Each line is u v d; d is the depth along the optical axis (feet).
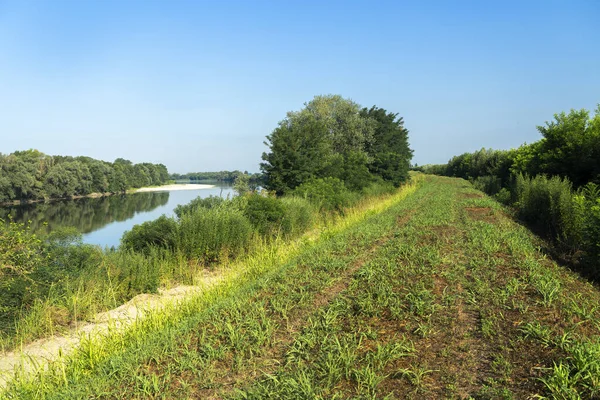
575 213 34.63
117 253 38.81
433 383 13.84
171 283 38.17
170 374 15.70
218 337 18.67
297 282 25.63
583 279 25.98
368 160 123.24
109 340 21.02
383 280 24.13
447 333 17.46
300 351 16.57
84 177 205.46
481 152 176.45
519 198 66.59
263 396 13.61
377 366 15.07
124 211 140.56
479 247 32.60
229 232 45.73
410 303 20.39
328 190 72.43
